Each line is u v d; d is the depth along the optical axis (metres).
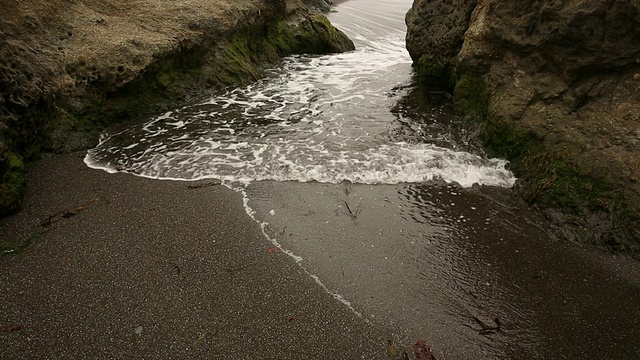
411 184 7.32
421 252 5.86
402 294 5.18
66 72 8.72
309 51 15.93
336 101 10.91
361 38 18.78
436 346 4.56
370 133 9.08
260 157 8.10
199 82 11.17
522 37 8.16
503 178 7.46
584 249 5.91
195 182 7.28
